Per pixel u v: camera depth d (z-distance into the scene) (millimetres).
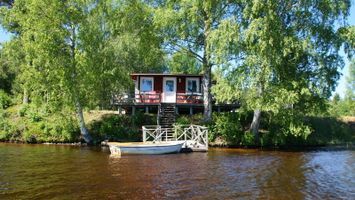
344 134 37656
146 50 33312
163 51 33656
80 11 29641
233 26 26203
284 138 31484
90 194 14781
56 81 29672
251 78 26969
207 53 28609
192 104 35438
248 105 27906
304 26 27703
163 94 37469
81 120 31984
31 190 15281
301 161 23656
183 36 30328
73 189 15516
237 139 31250
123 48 37406
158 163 22141
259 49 26188
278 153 27688
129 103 35469
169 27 30672
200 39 32750
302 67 29016
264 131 33125
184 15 29766
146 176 18250
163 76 37719
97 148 29109
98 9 31312
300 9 27391
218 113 34656
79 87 30484
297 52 26281
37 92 30578
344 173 19594
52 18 28672
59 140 32250
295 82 26719
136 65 42844
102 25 34156
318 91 27297
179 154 26344
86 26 29891
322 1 27312
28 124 33906
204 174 18953
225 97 27516
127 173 18953
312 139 34094
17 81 44344
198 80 37906
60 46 29578
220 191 15484
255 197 14625
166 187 16047
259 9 26062
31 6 28141
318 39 28125
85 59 29266
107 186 16109
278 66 27531
